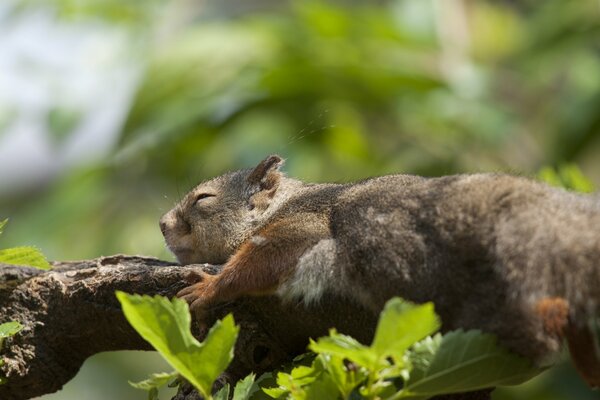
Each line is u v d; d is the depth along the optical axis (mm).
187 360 6352
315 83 15398
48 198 15766
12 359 8352
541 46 15484
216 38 15430
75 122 14945
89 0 15938
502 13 17688
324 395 6469
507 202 7336
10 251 7699
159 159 15430
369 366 6199
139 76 15281
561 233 6996
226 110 15117
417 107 15305
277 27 15656
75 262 8719
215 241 9805
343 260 7895
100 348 8594
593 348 6961
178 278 8289
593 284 6871
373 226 7793
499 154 15609
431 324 5953
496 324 6961
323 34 15438
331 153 16031
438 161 15398
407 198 7789
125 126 15133
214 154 15398
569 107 14867
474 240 7297
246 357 8164
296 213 8578
